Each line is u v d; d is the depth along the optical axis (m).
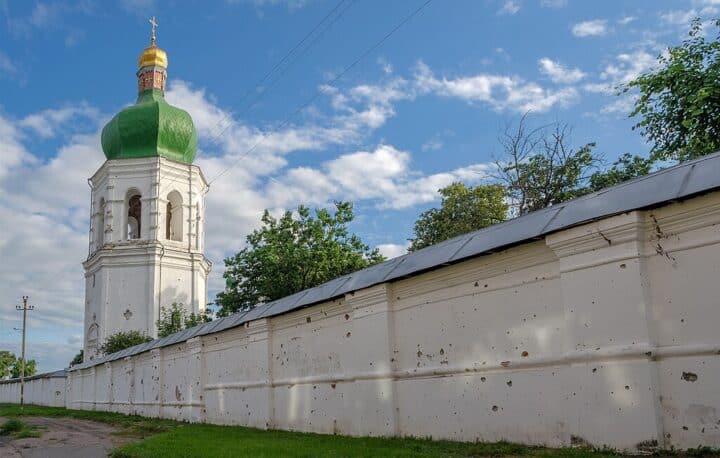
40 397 53.03
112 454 12.42
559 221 8.66
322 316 14.21
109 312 43.56
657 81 16.61
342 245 32.44
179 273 45.09
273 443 11.74
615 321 7.80
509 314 9.53
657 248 7.59
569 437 8.40
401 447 9.94
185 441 13.02
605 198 8.30
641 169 23.70
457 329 10.45
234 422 17.86
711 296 7.06
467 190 34.19
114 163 45.38
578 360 8.17
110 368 30.75
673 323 7.35
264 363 16.41
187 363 21.72
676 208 7.38
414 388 11.23
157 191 45.06
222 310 32.53
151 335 42.91
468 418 10.09
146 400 25.48
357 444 10.75
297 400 14.93
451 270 10.52
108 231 44.72
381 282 11.84
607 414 7.76
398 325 11.75
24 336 55.81
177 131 47.00
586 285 8.18
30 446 15.75
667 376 7.31
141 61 49.16
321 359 14.13
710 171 7.16
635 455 7.34
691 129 16.16
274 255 31.05
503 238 9.48
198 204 47.47
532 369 9.11
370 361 12.20
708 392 6.94
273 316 16.06
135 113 46.50
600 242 8.05
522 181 24.69
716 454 6.73
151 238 44.34
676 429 7.16
